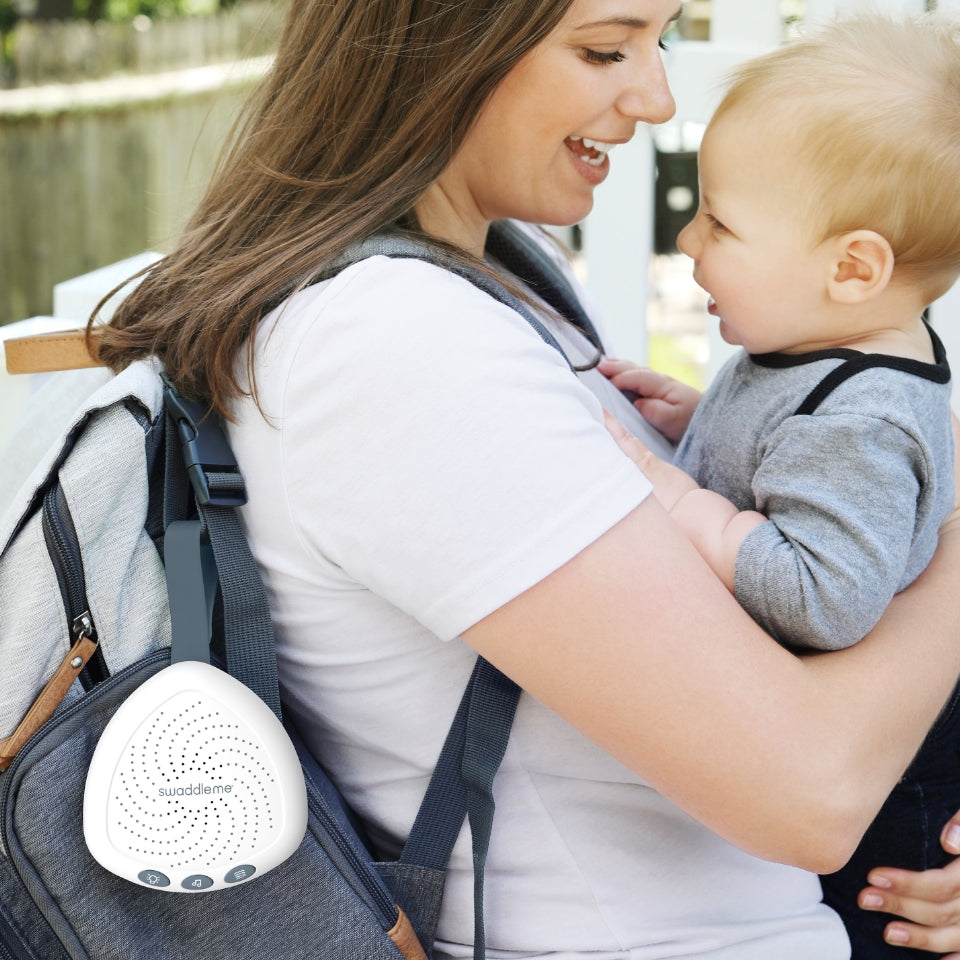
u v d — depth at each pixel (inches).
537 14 40.1
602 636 36.7
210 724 37.2
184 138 285.9
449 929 43.8
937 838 49.7
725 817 38.4
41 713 38.7
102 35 283.7
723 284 47.6
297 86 43.3
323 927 38.9
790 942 45.4
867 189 43.5
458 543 36.3
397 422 36.5
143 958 38.0
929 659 41.6
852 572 40.2
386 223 41.3
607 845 43.1
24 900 38.8
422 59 40.9
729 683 37.2
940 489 44.6
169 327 42.4
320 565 39.5
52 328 64.7
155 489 41.6
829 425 42.2
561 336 52.7
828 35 46.3
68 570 38.6
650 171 76.9
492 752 40.3
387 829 43.7
